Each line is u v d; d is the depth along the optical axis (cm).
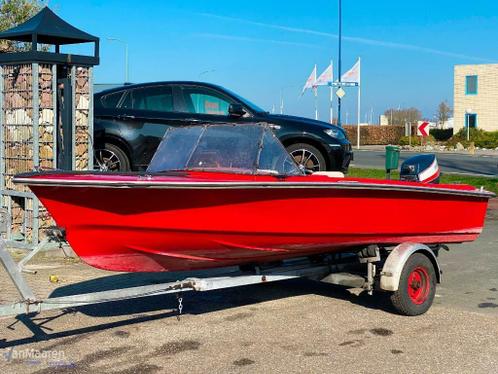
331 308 659
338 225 602
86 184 464
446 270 847
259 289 737
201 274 701
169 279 735
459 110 5125
